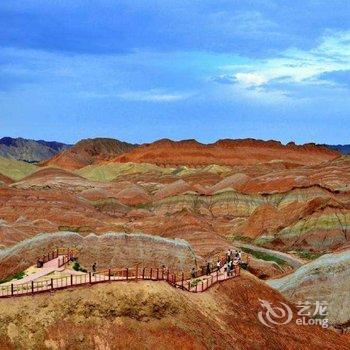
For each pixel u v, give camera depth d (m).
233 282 66.94
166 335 53.34
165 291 56.19
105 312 52.91
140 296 54.50
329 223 132.00
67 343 50.56
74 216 130.38
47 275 60.84
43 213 132.25
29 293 52.06
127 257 75.62
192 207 176.12
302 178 189.75
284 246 130.38
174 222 120.12
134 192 196.88
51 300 52.19
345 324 73.00
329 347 66.00
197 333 54.53
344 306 74.25
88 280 56.47
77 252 74.75
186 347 53.19
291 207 149.75
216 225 150.75
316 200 142.00
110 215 156.38
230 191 176.12
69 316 51.84
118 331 52.38
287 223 139.62
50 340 50.25
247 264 89.69
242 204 173.00
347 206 138.62
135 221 137.25
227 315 60.94
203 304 60.16
